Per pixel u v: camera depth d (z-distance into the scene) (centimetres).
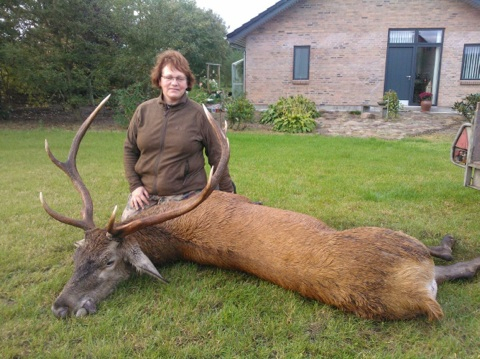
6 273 346
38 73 1400
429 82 1734
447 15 1630
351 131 1345
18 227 445
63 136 1159
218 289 313
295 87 1766
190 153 387
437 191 579
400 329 261
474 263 323
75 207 519
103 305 294
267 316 281
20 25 1454
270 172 717
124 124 1400
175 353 249
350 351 249
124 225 292
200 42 3275
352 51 1708
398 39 1698
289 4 1639
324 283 268
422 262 259
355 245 266
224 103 1544
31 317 283
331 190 594
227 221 319
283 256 285
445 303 288
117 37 1548
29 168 752
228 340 259
